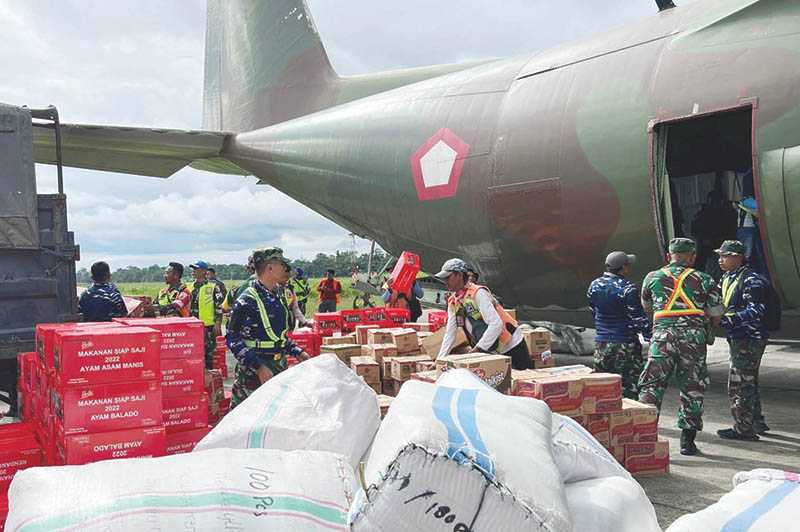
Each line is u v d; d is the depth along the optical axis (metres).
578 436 2.53
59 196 6.12
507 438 1.87
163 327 3.99
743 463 5.06
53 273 6.00
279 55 15.15
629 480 2.41
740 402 5.70
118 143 12.40
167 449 3.95
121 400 3.47
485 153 8.98
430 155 9.81
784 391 7.83
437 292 11.24
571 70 8.33
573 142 7.91
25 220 5.86
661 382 5.27
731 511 1.82
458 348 5.67
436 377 4.98
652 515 2.32
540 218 8.43
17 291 5.79
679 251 5.34
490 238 9.20
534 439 1.95
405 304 10.74
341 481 2.17
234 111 16.25
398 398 2.17
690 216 8.91
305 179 12.29
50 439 3.69
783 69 6.37
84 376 3.38
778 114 6.33
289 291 8.86
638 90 7.40
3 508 3.35
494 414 2.00
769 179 6.31
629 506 2.21
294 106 14.76
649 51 7.54
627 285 5.94
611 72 7.79
